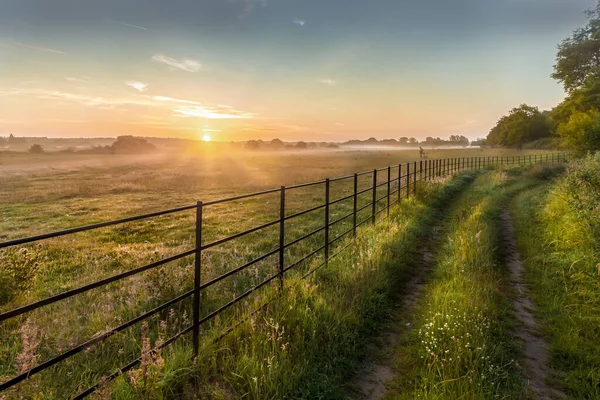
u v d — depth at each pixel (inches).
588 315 157.2
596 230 219.8
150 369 104.4
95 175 1347.2
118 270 244.1
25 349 99.7
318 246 297.4
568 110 1309.1
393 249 257.0
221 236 362.3
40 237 76.6
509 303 178.9
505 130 2979.8
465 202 511.2
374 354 138.6
